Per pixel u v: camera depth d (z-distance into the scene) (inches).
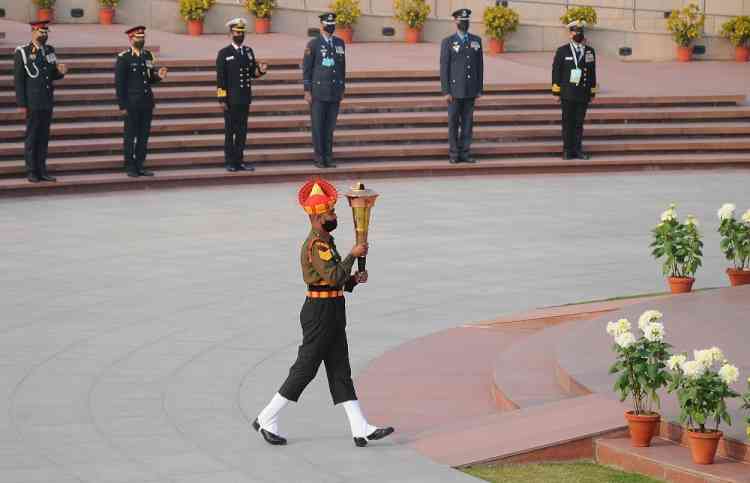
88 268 1026.1
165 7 2078.0
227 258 1069.1
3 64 1572.3
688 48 2178.9
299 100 1649.9
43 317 871.7
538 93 1715.1
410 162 1573.6
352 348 808.3
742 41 2187.5
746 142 1659.7
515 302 923.4
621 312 816.3
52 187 1395.2
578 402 634.2
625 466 571.5
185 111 1587.1
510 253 1095.6
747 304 827.4
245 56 1467.8
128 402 682.8
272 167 1525.6
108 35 1879.9
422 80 1724.9
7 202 1346.0
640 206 1337.4
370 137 1594.5
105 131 1529.3
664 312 807.1
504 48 2159.2
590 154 1627.7
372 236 1165.7
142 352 787.4
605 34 2194.9
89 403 680.4
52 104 1381.6
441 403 693.3
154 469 571.2
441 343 818.8
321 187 606.5
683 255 908.6
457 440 607.5
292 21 2102.6
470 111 1558.8
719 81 1907.0
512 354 762.2
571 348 733.9
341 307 609.6
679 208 1323.8
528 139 1644.9
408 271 1024.9
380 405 690.2
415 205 1338.6
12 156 1438.2
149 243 1130.0
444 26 2150.6
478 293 952.3
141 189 1440.7
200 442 614.2
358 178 1530.5
